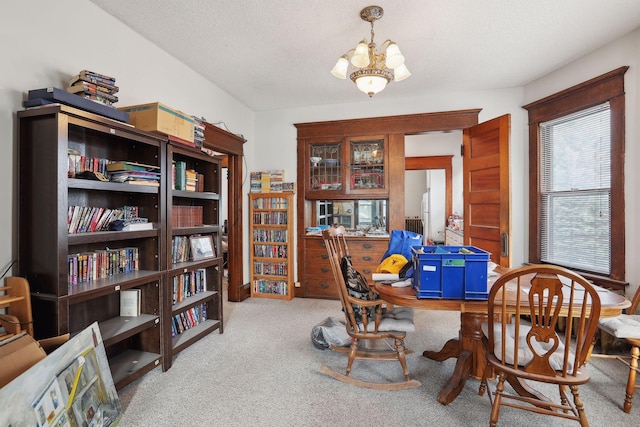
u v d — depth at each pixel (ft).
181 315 8.48
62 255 5.11
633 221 8.16
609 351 7.62
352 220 14.28
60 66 6.15
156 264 7.12
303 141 13.57
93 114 5.56
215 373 7.00
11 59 5.37
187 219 8.61
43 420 3.69
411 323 6.69
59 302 5.03
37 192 5.20
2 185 5.27
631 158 8.18
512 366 4.71
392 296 5.74
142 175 6.58
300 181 13.57
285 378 6.79
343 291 6.68
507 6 6.89
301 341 8.75
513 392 6.23
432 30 7.80
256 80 10.83
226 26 7.66
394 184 12.64
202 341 8.75
